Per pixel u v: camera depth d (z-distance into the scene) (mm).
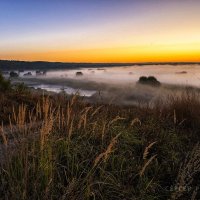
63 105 6676
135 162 4613
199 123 6844
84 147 4555
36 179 3475
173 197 3725
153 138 5617
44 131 3807
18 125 4008
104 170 4051
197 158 4551
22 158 3943
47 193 3270
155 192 4098
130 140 5234
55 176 3924
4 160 3994
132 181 4211
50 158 3732
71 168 4109
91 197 3691
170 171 4555
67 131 4805
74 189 3520
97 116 6254
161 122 6820
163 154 5121
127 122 6621
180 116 7188
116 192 3795
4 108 7434
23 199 3176
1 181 3672
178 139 5938
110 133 5266
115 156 4414
